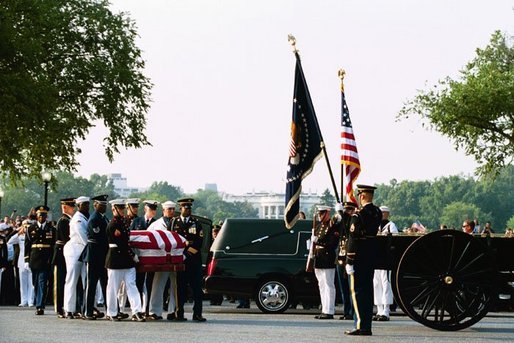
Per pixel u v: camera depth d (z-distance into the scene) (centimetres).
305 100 2825
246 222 3173
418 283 2372
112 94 6291
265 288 3120
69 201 2878
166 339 2112
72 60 6209
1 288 3828
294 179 2811
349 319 2798
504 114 7050
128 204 2928
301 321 2694
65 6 6253
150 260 2636
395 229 2852
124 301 2859
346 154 2880
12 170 5869
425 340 2116
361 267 2252
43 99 5500
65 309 2772
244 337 2169
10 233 3844
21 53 5447
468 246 2320
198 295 2667
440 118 6981
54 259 2838
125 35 6381
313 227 2888
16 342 2023
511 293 2388
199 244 2680
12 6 5606
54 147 6194
